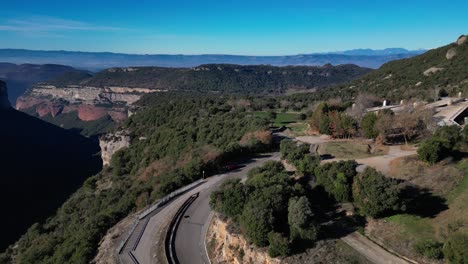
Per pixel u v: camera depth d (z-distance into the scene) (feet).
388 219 91.09
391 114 165.89
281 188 95.40
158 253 101.55
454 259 69.92
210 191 140.15
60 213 230.27
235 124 240.73
